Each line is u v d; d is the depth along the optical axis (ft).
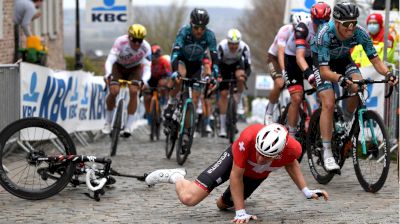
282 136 23.44
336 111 32.81
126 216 26.27
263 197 29.89
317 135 33.55
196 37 43.57
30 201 28.99
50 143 33.60
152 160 41.63
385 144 29.45
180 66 43.91
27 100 41.70
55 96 46.39
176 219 25.80
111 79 43.75
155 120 56.44
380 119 29.76
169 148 42.63
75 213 26.76
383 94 42.01
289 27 37.91
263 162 23.85
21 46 66.69
